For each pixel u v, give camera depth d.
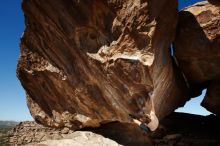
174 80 11.38
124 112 9.57
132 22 8.09
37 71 10.98
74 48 9.34
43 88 11.52
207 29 10.30
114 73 8.70
